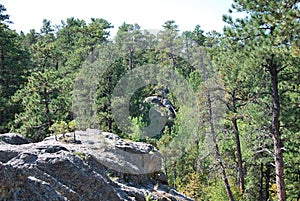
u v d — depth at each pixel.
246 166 21.44
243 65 15.15
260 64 14.43
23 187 5.61
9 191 5.33
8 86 30.42
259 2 14.12
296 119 16.02
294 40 12.27
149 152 12.97
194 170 22.97
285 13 12.34
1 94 29.67
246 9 14.78
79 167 7.94
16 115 23.70
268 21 12.91
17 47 35.12
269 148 18.72
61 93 24.38
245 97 18.78
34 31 55.34
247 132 18.02
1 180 5.20
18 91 25.42
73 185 7.61
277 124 15.48
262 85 17.11
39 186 6.07
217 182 20.52
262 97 17.91
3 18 33.31
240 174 19.66
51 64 42.56
